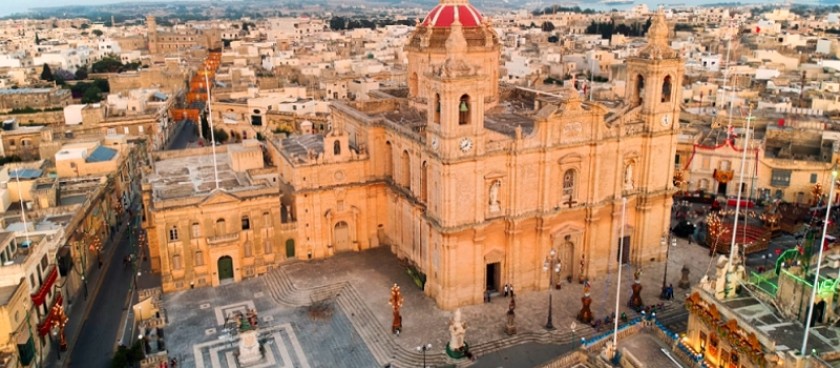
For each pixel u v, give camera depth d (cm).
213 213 8906
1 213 9431
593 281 8938
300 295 8675
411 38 9869
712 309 6191
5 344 6669
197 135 19312
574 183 8525
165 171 10431
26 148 14538
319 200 9500
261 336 7812
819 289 5853
